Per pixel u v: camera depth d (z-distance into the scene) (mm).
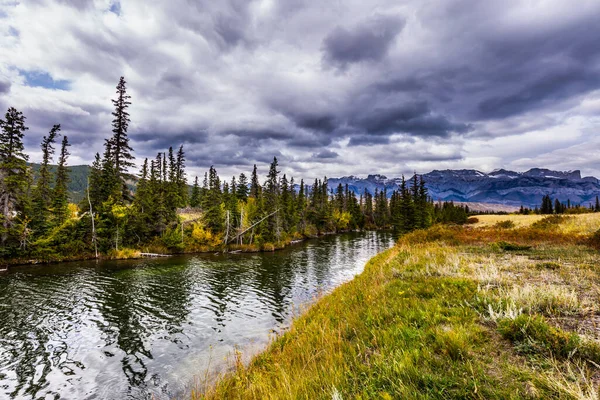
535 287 7461
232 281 24438
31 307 17188
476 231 26281
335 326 7695
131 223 40875
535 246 17375
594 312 5898
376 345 5582
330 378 4531
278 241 50125
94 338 13266
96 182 40375
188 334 13625
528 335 4898
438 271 11180
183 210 65625
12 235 30281
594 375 3619
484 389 3506
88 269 28688
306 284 23328
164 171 64062
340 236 73250
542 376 3604
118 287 22078
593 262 11234
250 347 11906
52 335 13531
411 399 3504
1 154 30453
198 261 34906
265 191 63156
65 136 51062
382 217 109438
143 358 11398
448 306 7023
